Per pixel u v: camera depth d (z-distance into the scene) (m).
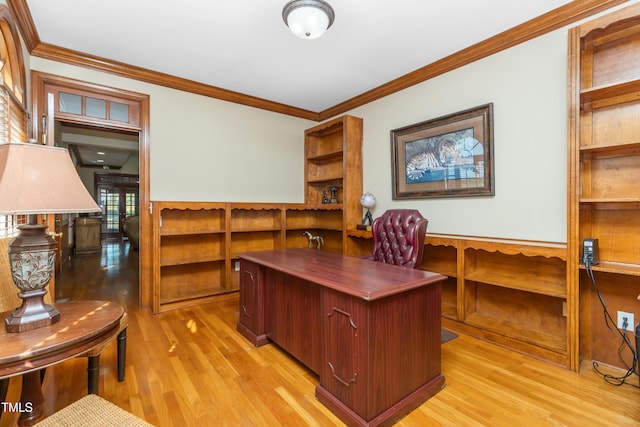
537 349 2.26
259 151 4.29
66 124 3.10
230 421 1.59
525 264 2.59
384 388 1.56
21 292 1.33
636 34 2.00
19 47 2.33
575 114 2.04
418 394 1.72
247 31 2.55
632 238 2.04
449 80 3.10
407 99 3.52
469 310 2.80
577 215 2.04
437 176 3.21
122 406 1.70
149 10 2.28
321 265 2.18
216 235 3.95
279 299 2.32
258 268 2.49
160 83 3.43
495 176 2.75
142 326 2.88
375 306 1.51
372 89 3.82
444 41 2.72
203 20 2.40
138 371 2.07
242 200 4.13
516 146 2.61
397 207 3.66
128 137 6.20
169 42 2.73
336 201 4.58
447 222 3.16
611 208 2.12
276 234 4.43
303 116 4.68
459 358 2.27
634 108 2.02
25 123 2.55
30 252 1.31
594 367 2.12
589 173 2.19
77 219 7.62
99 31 2.56
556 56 2.37
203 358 2.26
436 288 1.86
